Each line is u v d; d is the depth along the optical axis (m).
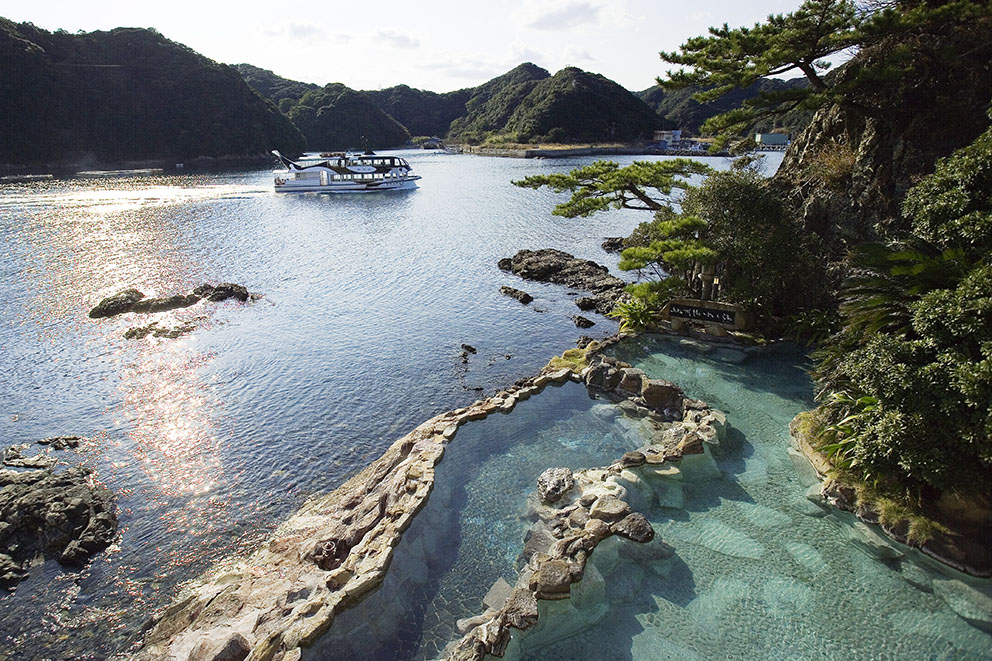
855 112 24.23
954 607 10.34
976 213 12.34
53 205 68.06
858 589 10.94
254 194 85.56
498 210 70.62
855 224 21.94
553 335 28.59
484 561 12.18
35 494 15.96
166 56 144.50
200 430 20.34
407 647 10.20
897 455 11.38
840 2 22.44
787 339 22.31
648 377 19.98
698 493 13.94
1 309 32.28
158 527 15.74
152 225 57.22
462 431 17.47
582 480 14.24
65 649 12.29
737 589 11.05
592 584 11.16
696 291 25.59
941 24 21.70
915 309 11.95
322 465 18.38
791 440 15.95
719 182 22.97
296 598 11.95
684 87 26.73
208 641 10.71
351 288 37.31
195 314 32.06
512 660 9.72
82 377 24.45
